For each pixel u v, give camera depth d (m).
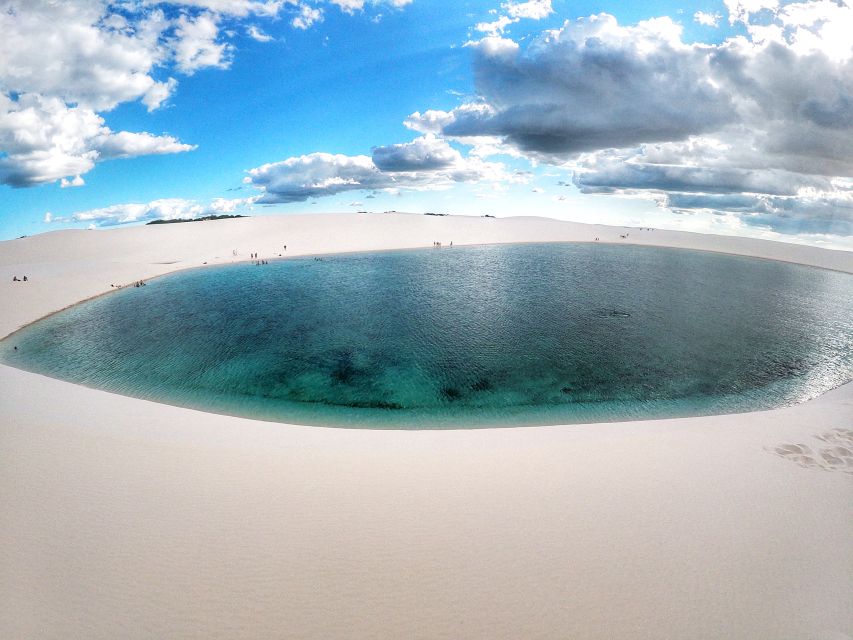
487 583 5.71
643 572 5.93
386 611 5.24
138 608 5.16
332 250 59.94
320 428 12.08
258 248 59.41
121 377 17.70
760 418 12.04
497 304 30.83
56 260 50.59
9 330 24.89
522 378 17.66
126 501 7.34
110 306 31.48
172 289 37.47
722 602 5.44
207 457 9.17
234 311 29.59
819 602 5.46
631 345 21.89
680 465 9.07
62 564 5.80
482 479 8.48
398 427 13.21
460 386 16.81
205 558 6.05
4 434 9.54
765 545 6.51
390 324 26.00
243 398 15.58
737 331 24.53
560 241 70.19
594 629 5.04
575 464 9.17
